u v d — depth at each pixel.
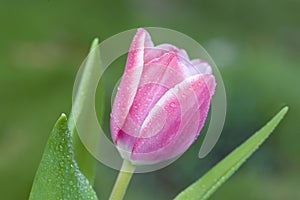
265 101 2.47
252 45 3.34
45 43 2.74
